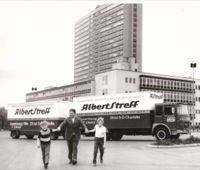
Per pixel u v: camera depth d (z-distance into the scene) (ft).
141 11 486.79
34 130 116.16
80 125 39.24
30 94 476.13
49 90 412.57
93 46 524.93
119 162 41.24
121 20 471.21
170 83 292.20
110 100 104.01
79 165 38.22
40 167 36.83
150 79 279.28
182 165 38.06
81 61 559.38
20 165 38.88
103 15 506.48
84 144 82.07
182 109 90.99
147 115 94.79
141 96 96.78
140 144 80.48
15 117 122.62
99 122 39.34
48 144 36.06
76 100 112.88
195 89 310.86
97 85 286.46
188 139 76.79
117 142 90.74
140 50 481.46
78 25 575.38
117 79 262.67
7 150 63.10
